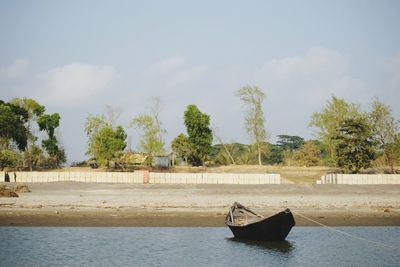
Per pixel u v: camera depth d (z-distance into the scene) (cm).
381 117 8375
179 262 3119
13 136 9444
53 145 10031
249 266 3062
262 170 9075
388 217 4803
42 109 9969
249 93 9725
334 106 9556
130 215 4744
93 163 9775
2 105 9412
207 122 10125
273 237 3575
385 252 3459
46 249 3422
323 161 9969
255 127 9762
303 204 5534
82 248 3462
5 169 9138
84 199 5669
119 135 9512
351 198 6062
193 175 7256
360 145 8094
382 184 7012
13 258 3184
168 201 5638
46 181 7256
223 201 5691
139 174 7288
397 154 8312
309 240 3809
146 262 3117
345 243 3719
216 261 3162
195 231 4088
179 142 10069
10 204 5194
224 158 10494
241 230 3631
